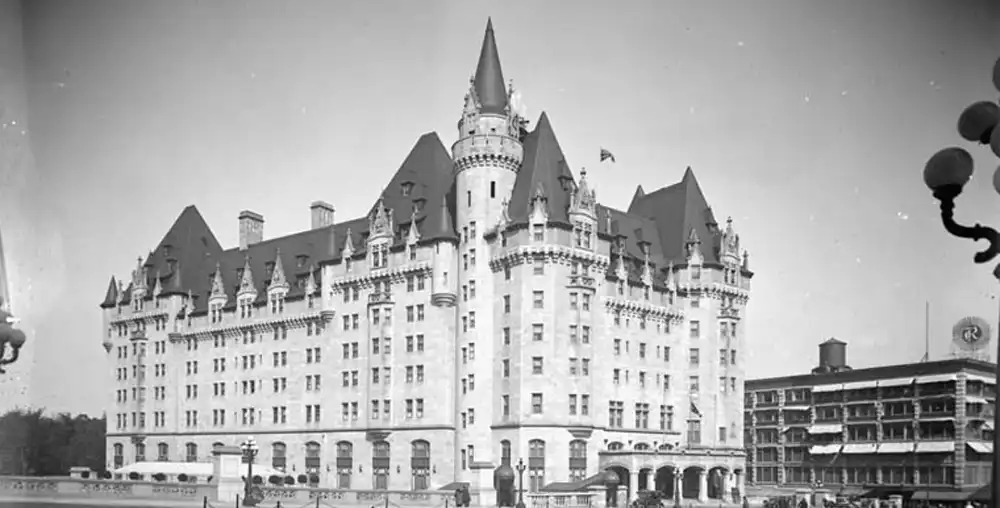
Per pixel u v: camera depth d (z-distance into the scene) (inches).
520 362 3225.9
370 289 3695.9
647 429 3602.4
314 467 3779.5
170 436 4320.9
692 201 4005.9
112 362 4485.7
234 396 4136.3
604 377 3452.3
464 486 2682.1
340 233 3941.9
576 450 3240.7
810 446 4207.7
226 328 4195.4
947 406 3427.7
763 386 4495.6
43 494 2719.0
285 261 4156.0
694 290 3841.0
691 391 3804.1
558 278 3280.0
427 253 3501.5
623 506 2984.7
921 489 3506.4
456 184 3548.2
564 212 3405.5
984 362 3253.0
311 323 3892.7
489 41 3582.7
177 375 4372.5
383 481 3528.5
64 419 3966.5
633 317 3627.0
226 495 2529.5
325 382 3796.8
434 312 3464.6
